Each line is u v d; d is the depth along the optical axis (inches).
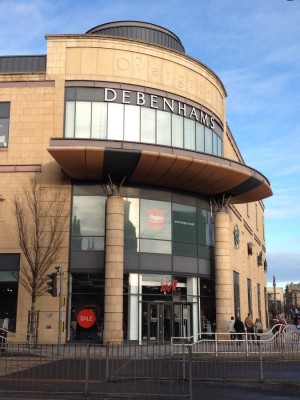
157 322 1010.1
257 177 1087.6
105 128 1023.0
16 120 1022.4
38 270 917.8
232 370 573.0
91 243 991.0
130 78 1054.4
